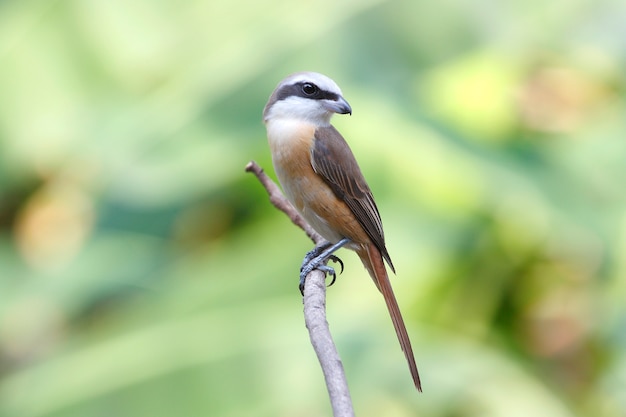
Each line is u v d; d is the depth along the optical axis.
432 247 11.78
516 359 11.95
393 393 10.29
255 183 12.66
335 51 11.77
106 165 12.26
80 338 10.88
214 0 13.01
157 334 10.17
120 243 12.55
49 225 13.66
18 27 12.99
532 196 11.45
